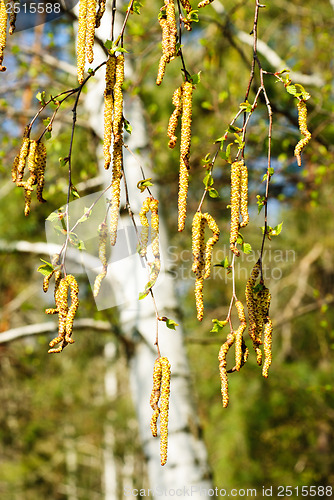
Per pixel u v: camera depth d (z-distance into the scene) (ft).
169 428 11.76
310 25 20.95
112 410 36.11
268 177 5.16
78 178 17.71
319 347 25.20
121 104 4.99
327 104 17.57
